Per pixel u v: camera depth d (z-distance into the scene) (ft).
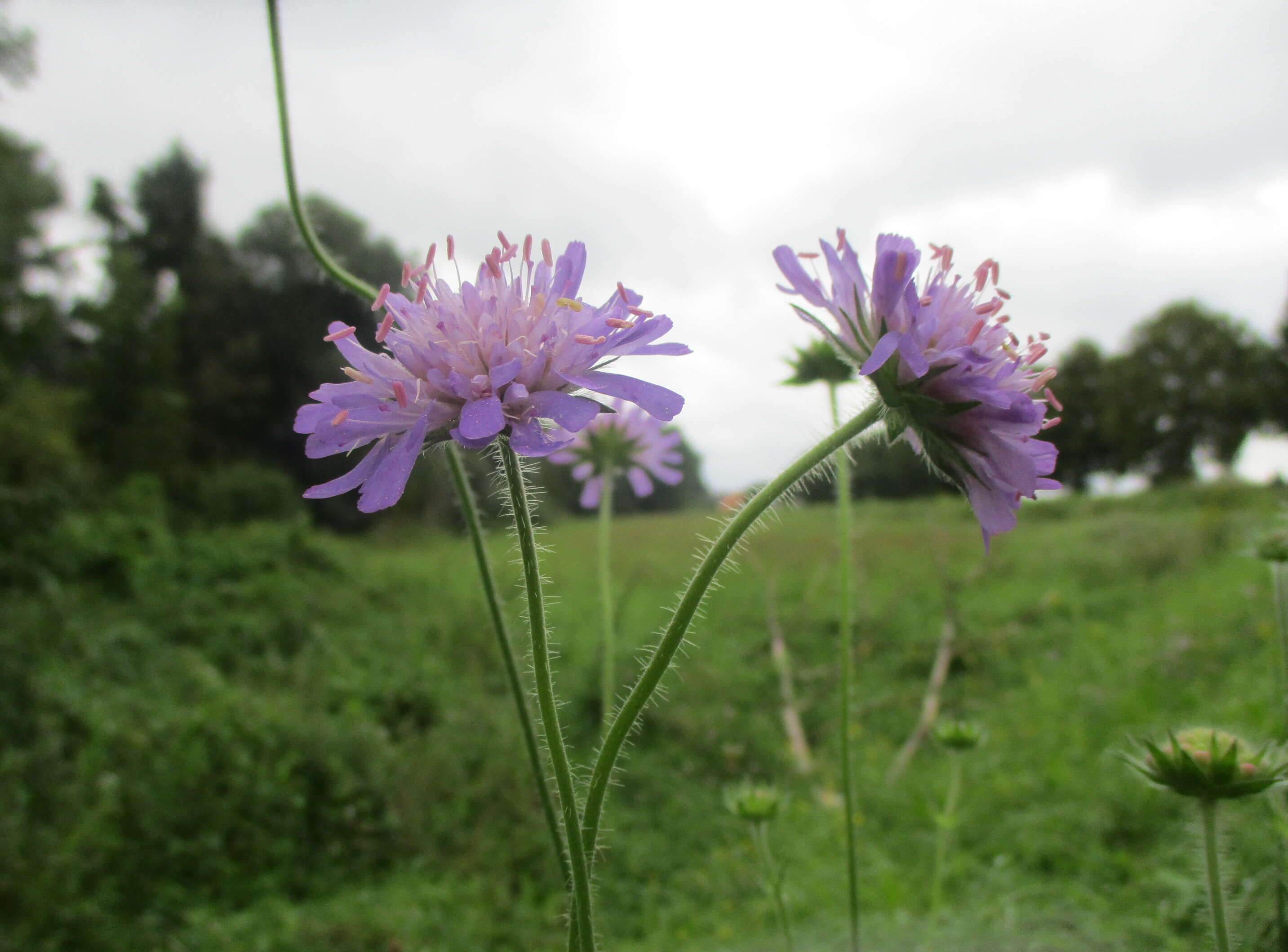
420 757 21.53
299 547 43.96
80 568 36.40
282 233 100.89
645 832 19.71
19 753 19.90
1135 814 15.31
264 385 96.78
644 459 10.37
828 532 55.52
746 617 35.01
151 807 18.34
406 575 45.24
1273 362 128.36
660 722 24.45
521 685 5.69
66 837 17.24
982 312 4.66
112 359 72.69
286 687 27.20
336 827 19.04
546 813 5.25
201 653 30.14
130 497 52.13
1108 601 36.32
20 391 52.21
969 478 4.42
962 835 16.70
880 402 4.44
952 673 29.76
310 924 15.84
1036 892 13.07
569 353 4.29
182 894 16.74
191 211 103.71
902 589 39.83
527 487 4.64
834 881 15.26
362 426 4.33
